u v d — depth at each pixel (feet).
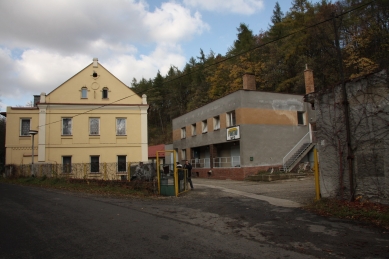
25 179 78.38
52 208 37.55
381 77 31.27
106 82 93.86
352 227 25.85
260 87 133.80
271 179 76.33
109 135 91.66
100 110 91.97
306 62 110.22
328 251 20.12
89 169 68.13
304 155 89.20
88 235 24.67
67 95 90.94
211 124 104.22
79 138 89.97
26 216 32.58
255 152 87.15
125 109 93.40
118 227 27.48
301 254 19.65
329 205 33.45
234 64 151.84
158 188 50.70
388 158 30.42
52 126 88.94
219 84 162.30
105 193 53.52
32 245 22.00
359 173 33.24
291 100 94.63
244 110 87.45
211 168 102.89
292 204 37.93
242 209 35.94
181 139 128.57
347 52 93.66
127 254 19.94
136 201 44.27
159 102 252.01
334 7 100.78
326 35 95.04
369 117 32.35
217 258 19.13
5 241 23.07
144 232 25.68
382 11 89.45
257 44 152.35
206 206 38.99
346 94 34.94
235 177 88.58
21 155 89.45
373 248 20.48
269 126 90.07
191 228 27.12
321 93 38.27
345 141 34.86
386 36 85.76
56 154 88.12
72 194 52.37
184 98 235.61
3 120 148.56
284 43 128.98
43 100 88.89
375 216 27.89
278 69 129.80
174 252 20.31
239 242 22.58
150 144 224.74
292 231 25.27
